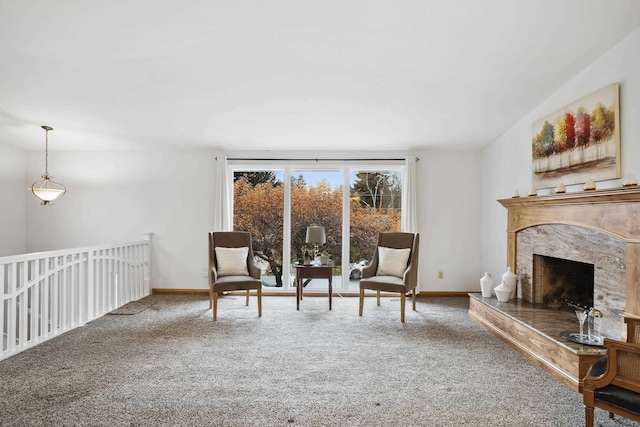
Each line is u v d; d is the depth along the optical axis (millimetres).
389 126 4945
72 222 5887
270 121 4809
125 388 2650
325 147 5730
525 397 2566
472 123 4832
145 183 5883
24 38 3094
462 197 5828
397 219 5914
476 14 2824
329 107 4422
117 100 4227
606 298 3031
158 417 2270
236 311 4824
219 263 4875
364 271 4887
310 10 2805
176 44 3207
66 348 3438
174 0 2693
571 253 3484
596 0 2650
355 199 5930
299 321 4391
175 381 2773
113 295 4945
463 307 5113
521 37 3084
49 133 5184
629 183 2711
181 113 4570
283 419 2264
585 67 3508
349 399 2523
